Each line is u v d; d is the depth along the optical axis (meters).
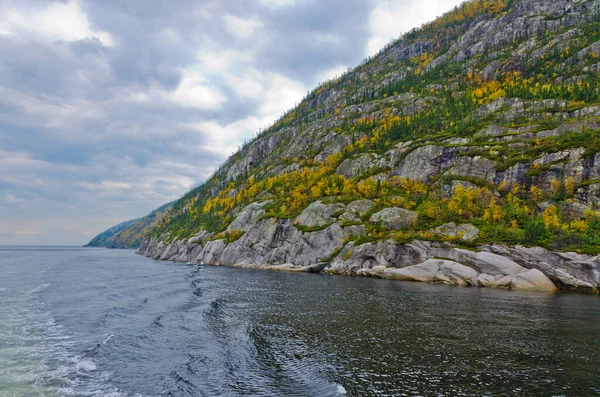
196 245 156.12
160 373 21.44
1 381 19.72
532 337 29.94
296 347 26.89
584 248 66.12
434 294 55.69
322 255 104.50
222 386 19.61
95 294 52.00
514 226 82.25
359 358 24.39
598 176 88.56
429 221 95.94
